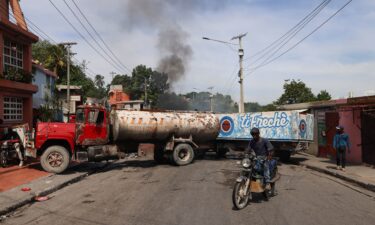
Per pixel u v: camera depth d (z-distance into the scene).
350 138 16.72
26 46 20.62
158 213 7.55
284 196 9.32
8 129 15.72
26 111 20.16
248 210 7.78
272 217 7.21
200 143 18.95
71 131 14.13
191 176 12.79
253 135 8.52
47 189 10.06
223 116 20.33
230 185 10.87
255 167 8.24
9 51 19.12
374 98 14.20
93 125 14.61
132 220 7.05
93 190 10.43
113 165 16.91
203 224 6.73
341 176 12.57
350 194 9.70
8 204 8.29
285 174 13.58
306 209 7.90
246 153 8.65
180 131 17.12
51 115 26.95
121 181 11.97
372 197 9.31
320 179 12.40
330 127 18.62
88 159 14.34
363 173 13.00
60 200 9.15
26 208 8.38
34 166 14.91
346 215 7.41
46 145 14.09
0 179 11.87
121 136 15.70
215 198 8.98
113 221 7.02
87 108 14.48
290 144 17.80
